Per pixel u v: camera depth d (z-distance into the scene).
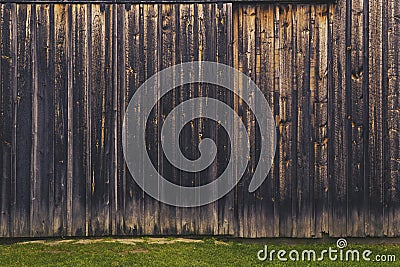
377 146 10.46
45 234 10.41
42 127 10.38
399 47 10.45
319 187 10.46
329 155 10.45
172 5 10.38
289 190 10.46
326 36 10.45
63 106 10.37
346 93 10.45
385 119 10.46
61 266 8.86
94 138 10.38
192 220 10.44
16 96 10.36
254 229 10.47
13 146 10.36
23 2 10.34
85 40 10.36
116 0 10.36
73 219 10.41
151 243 10.14
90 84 10.36
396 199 10.49
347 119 10.44
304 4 10.45
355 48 10.45
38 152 10.38
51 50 10.35
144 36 10.37
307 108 10.44
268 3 10.45
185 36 10.37
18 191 10.38
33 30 10.36
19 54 10.35
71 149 10.38
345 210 10.48
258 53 10.43
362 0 10.45
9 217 10.39
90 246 9.98
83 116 10.37
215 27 10.38
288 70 10.44
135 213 10.41
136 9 10.37
